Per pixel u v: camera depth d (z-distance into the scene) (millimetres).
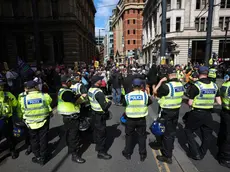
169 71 3576
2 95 3676
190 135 3672
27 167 3521
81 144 4512
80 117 4121
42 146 3580
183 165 3449
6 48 23609
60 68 17312
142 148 3635
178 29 29844
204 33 28953
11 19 22703
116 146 4344
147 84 9281
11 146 3857
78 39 25281
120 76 8273
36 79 8188
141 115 3475
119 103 8383
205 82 3438
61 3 22422
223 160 3496
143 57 53938
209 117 3486
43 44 23266
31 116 3430
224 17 28875
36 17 10930
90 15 44906
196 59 29969
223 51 28344
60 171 3375
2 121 3596
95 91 3645
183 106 7938
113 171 3346
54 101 9305
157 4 34688
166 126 3553
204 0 28609
